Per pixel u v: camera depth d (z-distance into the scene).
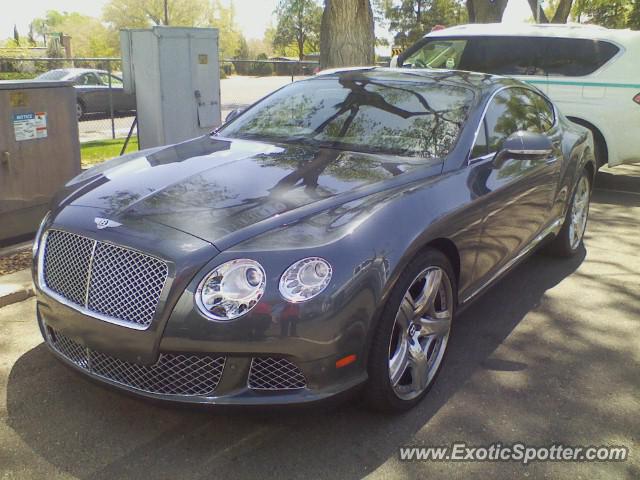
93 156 10.01
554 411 3.26
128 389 2.77
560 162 4.89
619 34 8.23
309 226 2.83
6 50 37.44
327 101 4.36
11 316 4.15
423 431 3.05
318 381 2.69
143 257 2.70
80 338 2.85
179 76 8.17
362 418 3.12
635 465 2.85
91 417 3.07
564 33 8.48
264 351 2.60
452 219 3.31
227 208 2.96
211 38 8.40
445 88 4.25
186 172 3.44
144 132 8.31
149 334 2.64
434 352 3.39
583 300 4.74
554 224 5.08
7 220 5.36
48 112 5.57
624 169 10.36
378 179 3.34
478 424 3.12
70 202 3.21
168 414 3.11
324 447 2.90
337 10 9.60
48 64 26.94
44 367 3.51
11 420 3.03
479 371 3.65
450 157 3.68
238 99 22.50
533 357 3.84
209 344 2.59
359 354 2.78
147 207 2.99
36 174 5.54
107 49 68.94
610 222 7.02
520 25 8.97
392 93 4.27
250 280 2.61
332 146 3.91
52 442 2.88
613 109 8.13
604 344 4.03
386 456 2.86
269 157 3.68
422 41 9.57
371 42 9.90
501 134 4.21
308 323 2.60
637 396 3.43
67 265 2.95
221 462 2.78
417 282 3.17
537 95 5.16
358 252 2.75
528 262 5.57
